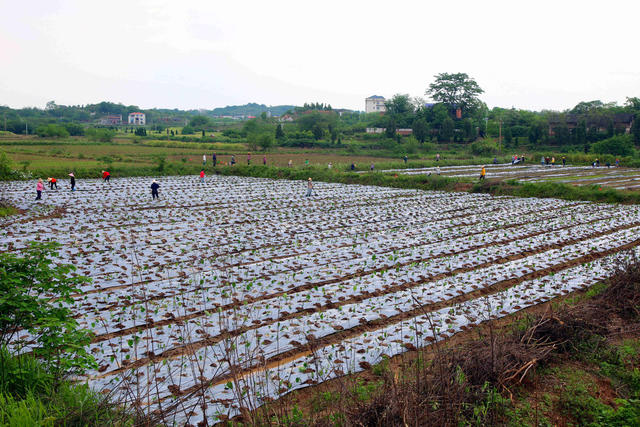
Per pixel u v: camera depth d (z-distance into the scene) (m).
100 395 7.12
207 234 21.52
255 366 8.90
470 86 123.25
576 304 12.64
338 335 10.70
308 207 31.22
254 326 10.90
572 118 109.94
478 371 8.16
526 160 77.25
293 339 10.27
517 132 113.25
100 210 28.56
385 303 12.67
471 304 12.55
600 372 8.98
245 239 20.69
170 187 41.81
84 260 16.59
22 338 9.26
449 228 23.61
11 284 7.52
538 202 34.28
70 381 7.48
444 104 124.19
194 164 60.31
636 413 7.21
